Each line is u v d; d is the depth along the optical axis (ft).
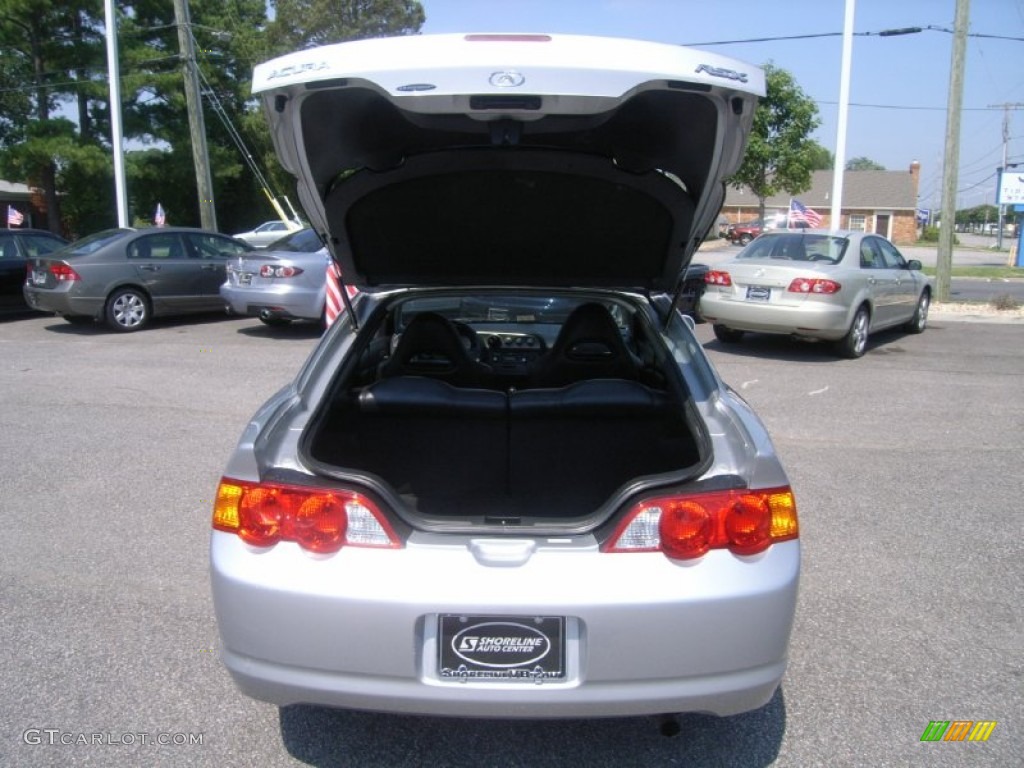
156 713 9.77
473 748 9.22
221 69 117.39
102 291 38.52
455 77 7.52
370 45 7.70
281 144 9.12
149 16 103.40
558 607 7.50
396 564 7.66
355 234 11.03
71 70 94.94
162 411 24.02
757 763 9.00
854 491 17.69
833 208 54.60
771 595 7.74
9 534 14.93
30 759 8.90
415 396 10.48
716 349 35.60
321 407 9.58
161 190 107.96
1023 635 11.75
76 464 19.01
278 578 7.70
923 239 224.12
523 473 10.59
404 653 7.55
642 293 12.30
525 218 10.81
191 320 43.83
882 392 27.43
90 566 13.64
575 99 7.66
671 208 10.28
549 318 15.62
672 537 7.68
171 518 15.74
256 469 8.12
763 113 79.87
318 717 9.73
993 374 30.71
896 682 10.55
